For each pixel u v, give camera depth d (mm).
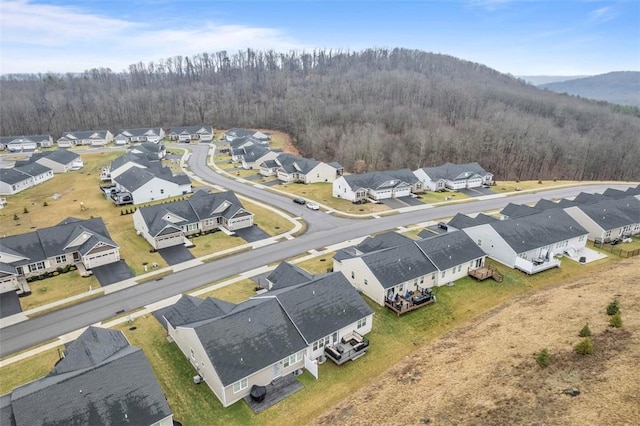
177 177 75500
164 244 50719
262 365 26891
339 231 56656
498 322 33344
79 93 184375
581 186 87375
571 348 26156
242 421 24719
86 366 24766
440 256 42094
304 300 31984
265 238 54031
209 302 32625
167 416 23219
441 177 81688
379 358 30938
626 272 40188
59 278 43312
